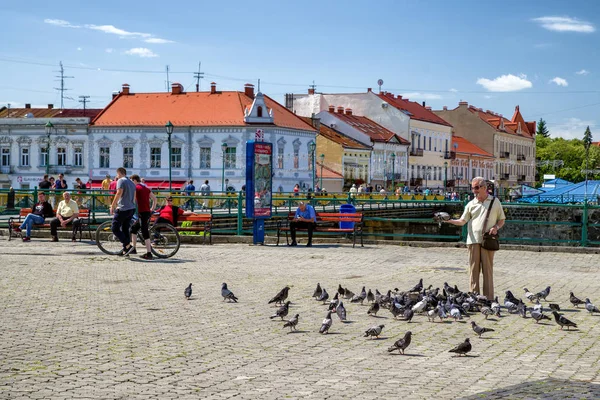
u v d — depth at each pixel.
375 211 44.31
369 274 18.88
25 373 8.94
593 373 9.18
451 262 21.72
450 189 106.56
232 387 8.41
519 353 10.38
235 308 13.70
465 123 147.38
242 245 26.39
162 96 85.31
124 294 15.09
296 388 8.38
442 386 8.48
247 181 26.34
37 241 27.27
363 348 10.61
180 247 25.14
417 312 13.02
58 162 84.25
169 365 9.46
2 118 85.50
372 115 116.12
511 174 158.00
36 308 13.40
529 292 14.99
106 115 83.88
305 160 86.75
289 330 11.84
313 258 22.28
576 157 182.88
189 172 80.50
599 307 14.45
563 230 68.88
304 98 114.31
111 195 32.75
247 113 79.38
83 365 9.38
